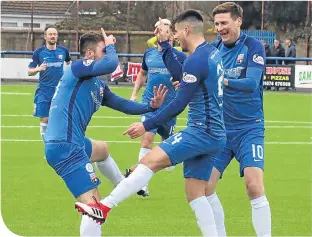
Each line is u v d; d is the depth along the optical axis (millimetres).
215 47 7820
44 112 15000
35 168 13289
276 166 13977
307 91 31297
